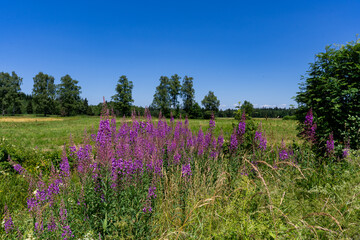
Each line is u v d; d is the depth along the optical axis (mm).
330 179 4746
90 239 2906
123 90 64250
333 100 6527
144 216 3398
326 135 6699
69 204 3449
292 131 13781
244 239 2592
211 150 6043
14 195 5230
